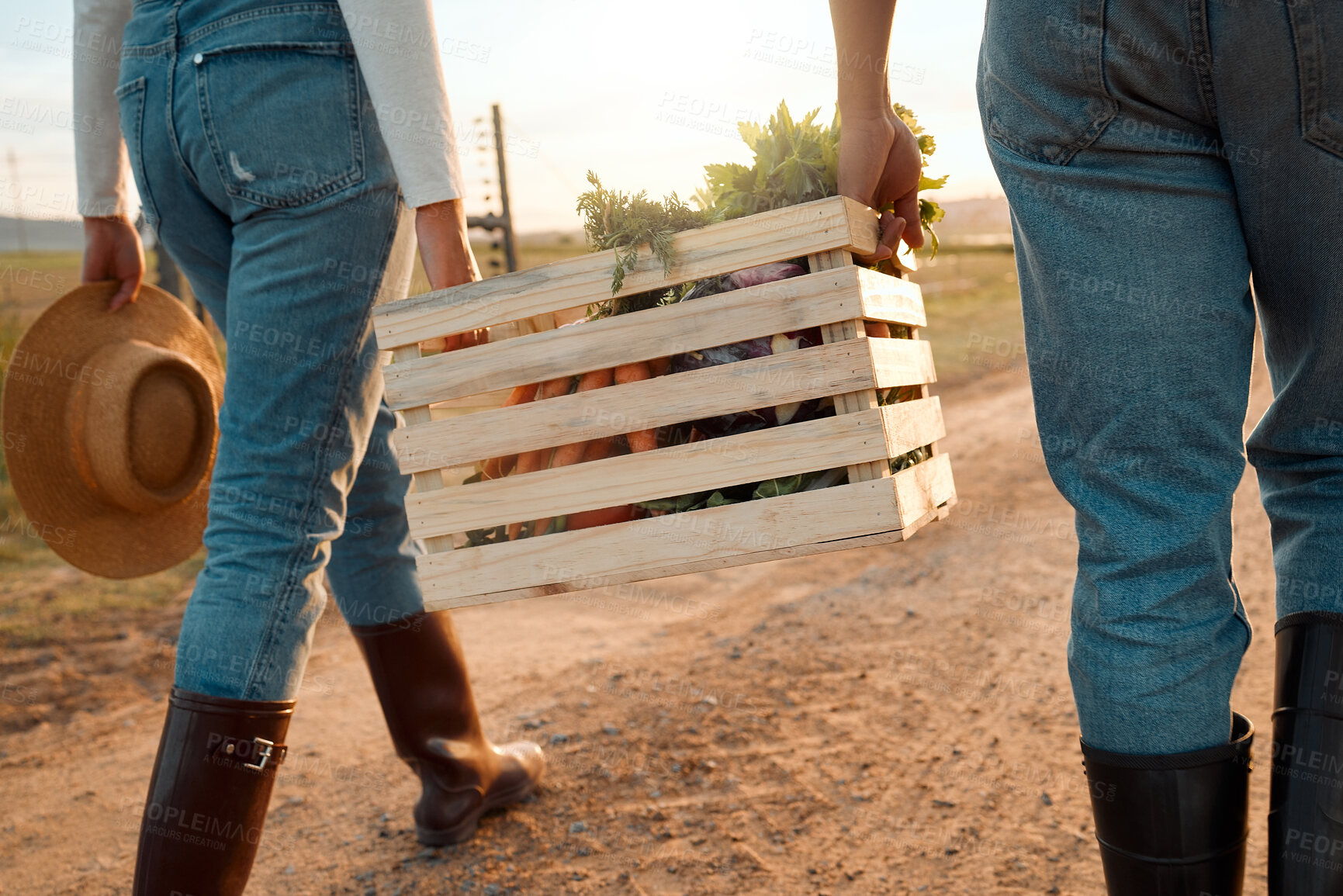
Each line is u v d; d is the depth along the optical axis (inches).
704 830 79.7
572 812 84.4
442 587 55.9
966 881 69.2
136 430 76.0
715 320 51.3
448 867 76.9
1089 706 42.2
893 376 53.6
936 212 65.6
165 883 53.6
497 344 54.6
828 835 77.5
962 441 261.7
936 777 85.1
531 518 54.6
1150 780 40.2
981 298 704.4
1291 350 43.4
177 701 54.9
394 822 85.8
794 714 101.2
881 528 48.8
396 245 61.2
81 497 76.9
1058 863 70.3
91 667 133.1
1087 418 42.4
